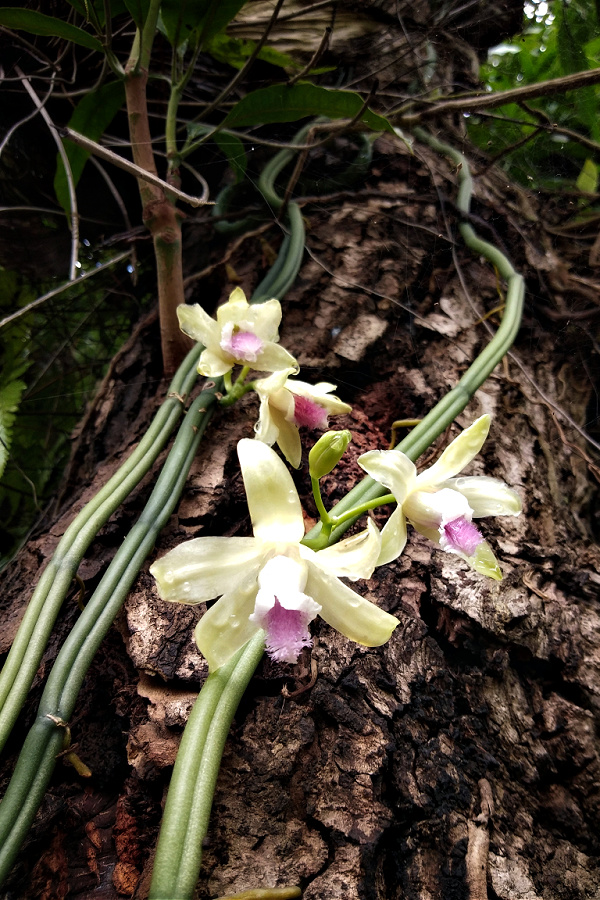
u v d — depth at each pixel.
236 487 0.20
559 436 0.26
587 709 0.18
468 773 0.16
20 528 0.29
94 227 0.33
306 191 0.30
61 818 0.14
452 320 0.27
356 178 0.30
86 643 0.14
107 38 0.19
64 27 0.20
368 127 0.24
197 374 0.20
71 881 0.14
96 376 0.35
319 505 0.14
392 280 0.27
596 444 0.23
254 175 0.31
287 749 0.14
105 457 0.24
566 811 0.16
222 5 0.20
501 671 0.18
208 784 0.12
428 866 0.14
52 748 0.13
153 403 0.23
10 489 0.29
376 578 0.18
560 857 0.15
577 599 0.20
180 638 0.16
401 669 0.16
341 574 0.12
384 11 0.32
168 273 0.22
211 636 0.12
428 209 0.29
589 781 0.16
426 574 0.18
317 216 0.29
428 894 0.14
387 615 0.12
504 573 0.19
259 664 0.15
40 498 0.31
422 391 0.24
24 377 0.33
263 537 0.12
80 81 0.30
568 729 0.17
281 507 0.12
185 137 0.31
